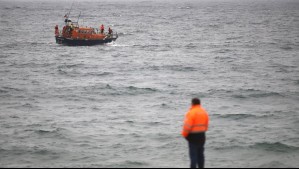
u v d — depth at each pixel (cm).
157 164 6162
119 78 15988
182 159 6531
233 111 10362
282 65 18675
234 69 17762
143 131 8506
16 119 9606
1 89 13375
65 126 8906
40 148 7356
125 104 11406
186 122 3722
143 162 6312
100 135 8225
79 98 12194
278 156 6781
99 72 17338
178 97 12294
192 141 3741
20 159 6800
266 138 7819
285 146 7275
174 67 18562
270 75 16138
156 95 12638
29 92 13012
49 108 10862
